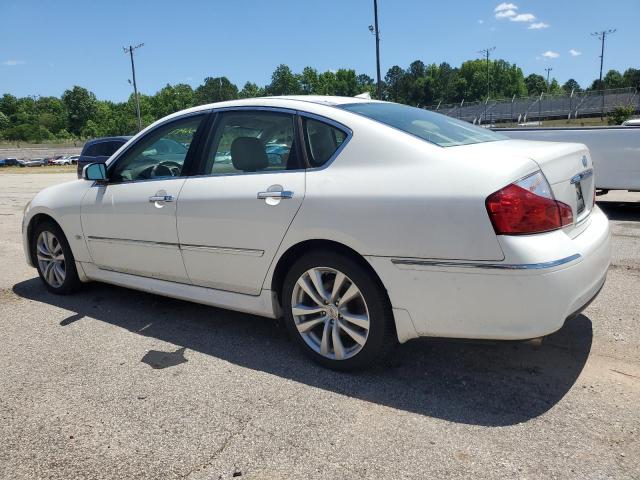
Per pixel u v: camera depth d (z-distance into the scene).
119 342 3.92
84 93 143.88
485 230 2.68
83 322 4.35
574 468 2.36
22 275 5.91
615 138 8.66
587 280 2.86
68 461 2.56
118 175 4.44
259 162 3.55
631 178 8.63
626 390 2.99
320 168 3.26
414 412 2.85
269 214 3.35
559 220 2.80
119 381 3.31
